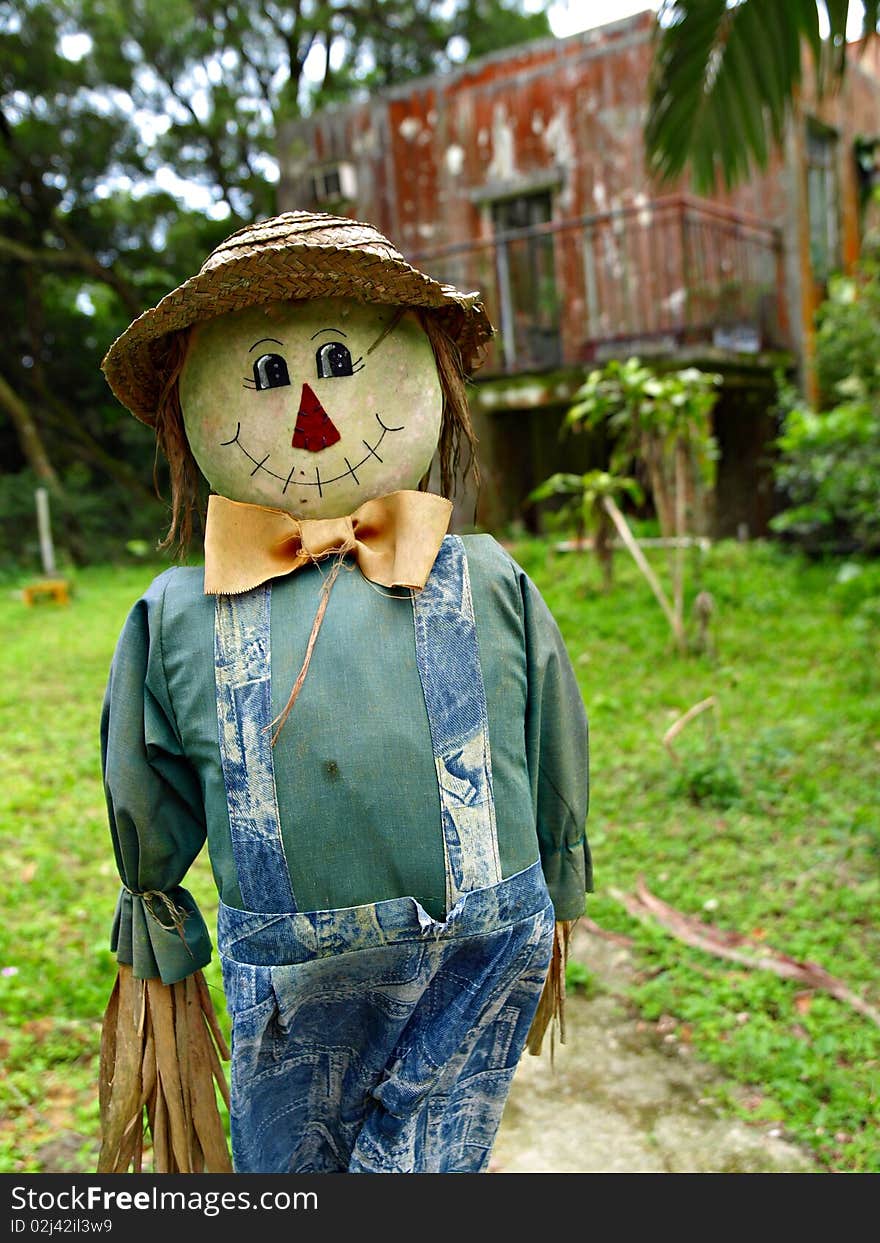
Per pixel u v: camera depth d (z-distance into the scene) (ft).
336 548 5.95
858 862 13.92
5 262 61.82
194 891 14.16
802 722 19.29
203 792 6.11
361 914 5.56
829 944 11.87
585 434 43.11
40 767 19.72
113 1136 6.64
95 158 58.29
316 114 46.39
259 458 5.95
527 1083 10.19
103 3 55.06
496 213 43.16
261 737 5.61
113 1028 6.86
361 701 5.61
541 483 44.42
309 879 5.56
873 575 27.86
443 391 6.62
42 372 64.28
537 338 42.04
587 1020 11.12
